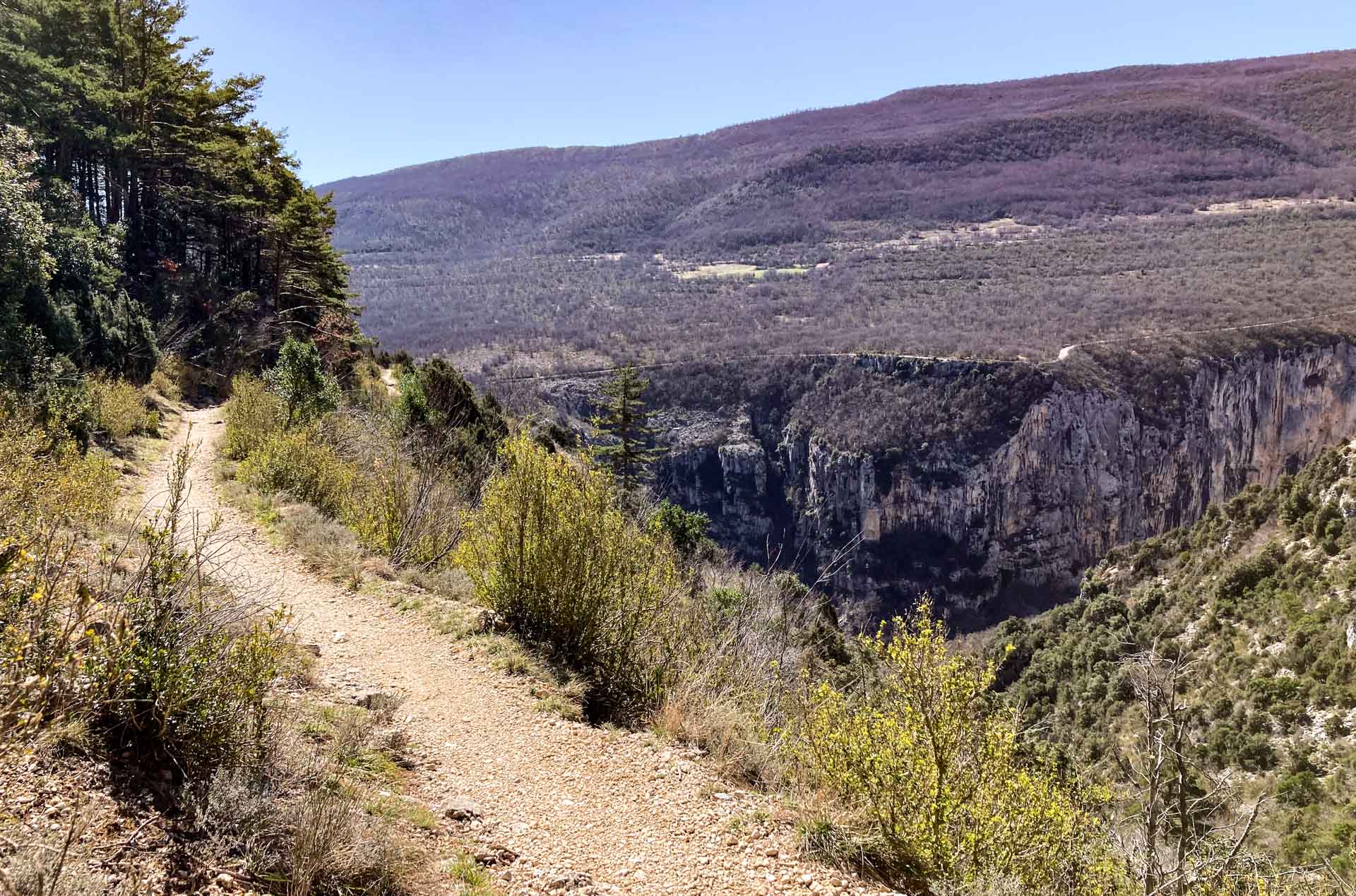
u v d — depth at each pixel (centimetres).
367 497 1241
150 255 3647
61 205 2592
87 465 1100
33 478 748
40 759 323
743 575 1296
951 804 494
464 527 966
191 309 3447
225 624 443
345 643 745
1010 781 534
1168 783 681
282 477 1464
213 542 1017
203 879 308
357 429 1941
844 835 486
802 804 522
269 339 3569
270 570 962
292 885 328
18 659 317
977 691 525
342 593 912
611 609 789
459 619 830
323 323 3966
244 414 1959
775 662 813
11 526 464
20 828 282
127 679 363
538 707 650
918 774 505
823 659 1028
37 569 370
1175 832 691
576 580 790
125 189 3334
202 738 385
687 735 631
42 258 1855
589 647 778
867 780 509
